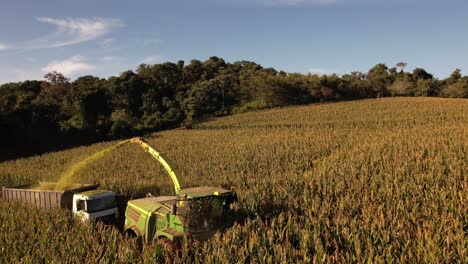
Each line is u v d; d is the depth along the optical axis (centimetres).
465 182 1883
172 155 3791
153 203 1309
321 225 1373
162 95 10506
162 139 5375
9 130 5525
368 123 5928
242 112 10125
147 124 7956
